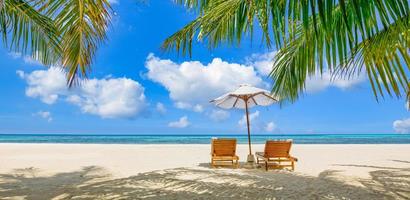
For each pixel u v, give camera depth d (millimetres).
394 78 3812
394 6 2328
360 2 2281
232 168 7887
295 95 4391
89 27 4387
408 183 5789
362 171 7617
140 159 10711
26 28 4883
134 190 5090
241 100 8930
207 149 15961
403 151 15094
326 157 11828
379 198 4621
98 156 11742
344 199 4566
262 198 4617
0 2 3385
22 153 12797
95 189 5215
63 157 11273
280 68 4539
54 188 5410
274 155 7656
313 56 3504
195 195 4766
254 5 2389
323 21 1912
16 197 4766
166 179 5977
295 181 5832
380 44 3666
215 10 3275
